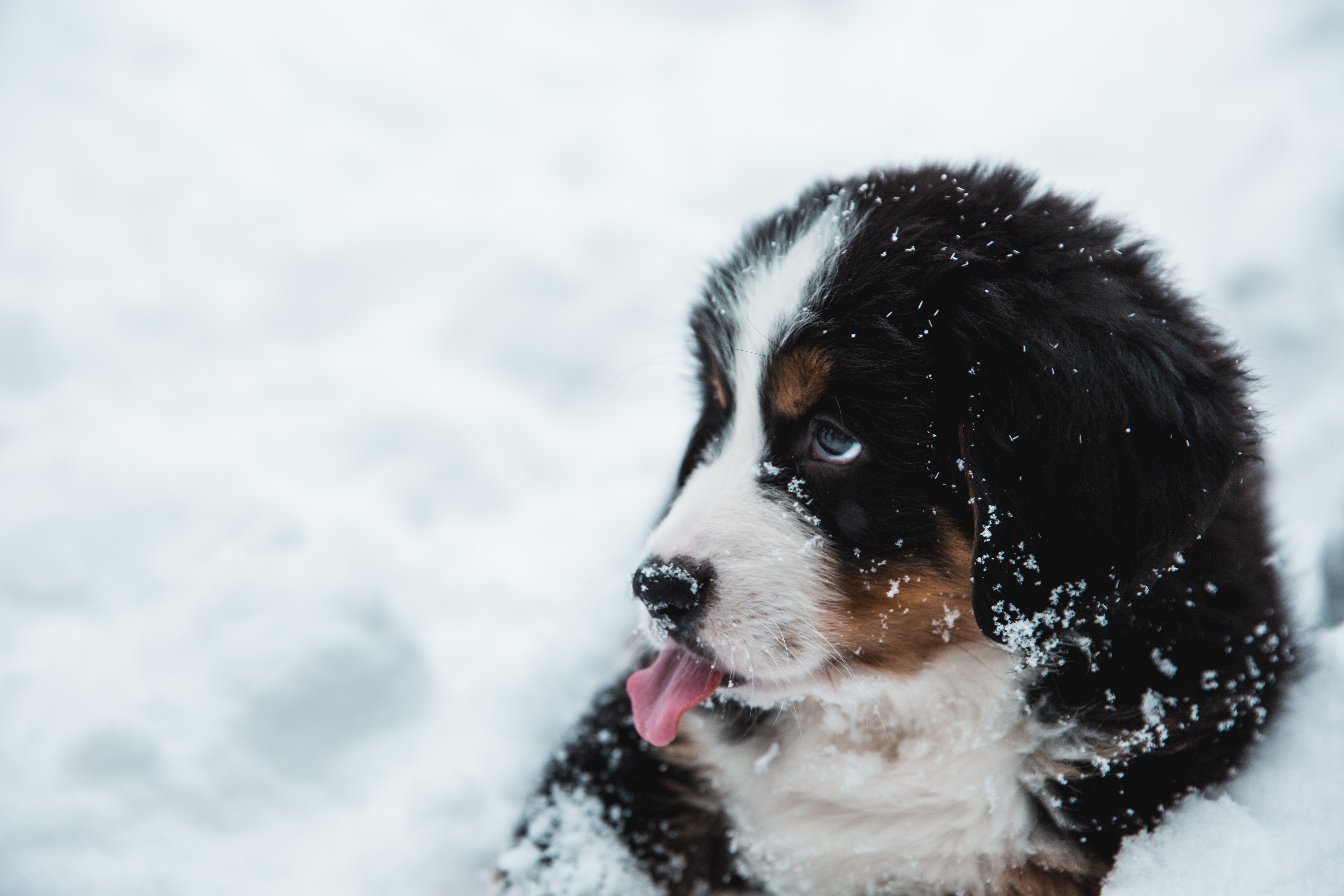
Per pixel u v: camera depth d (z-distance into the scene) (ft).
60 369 16.56
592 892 6.79
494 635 10.84
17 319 16.97
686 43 26.81
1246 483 6.75
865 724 6.82
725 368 7.09
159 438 14.66
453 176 22.15
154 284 18.78
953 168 7.44
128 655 10.16
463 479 13.84
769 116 23.07
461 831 7.88
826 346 6.32
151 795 8.46
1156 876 5.68
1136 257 6.71
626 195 20.72
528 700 9.35
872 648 6.38
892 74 24.16
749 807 7.11
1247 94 19.69
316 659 9.53
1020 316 6.04
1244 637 6.35
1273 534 7.19
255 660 9.52
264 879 7.85
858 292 6.37
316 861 8.09
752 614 6.26
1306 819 5.80
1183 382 6.05
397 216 20.35
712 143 22.30
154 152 22.84
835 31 26.50
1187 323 6.52
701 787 7.25
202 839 8.25
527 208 20.49
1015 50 23.85
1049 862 6.27
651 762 7.36
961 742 6.50
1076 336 6.00
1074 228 6.68
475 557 12.24
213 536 12.33
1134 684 6.10
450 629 11.01
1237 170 17.29
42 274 18.98
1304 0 21.31
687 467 7.73
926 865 6.68
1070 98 21.38
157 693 9.33
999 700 6.37
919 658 6.45
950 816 6.57
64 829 7.99
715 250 15.87
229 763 8.86
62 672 10.02
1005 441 5.92
